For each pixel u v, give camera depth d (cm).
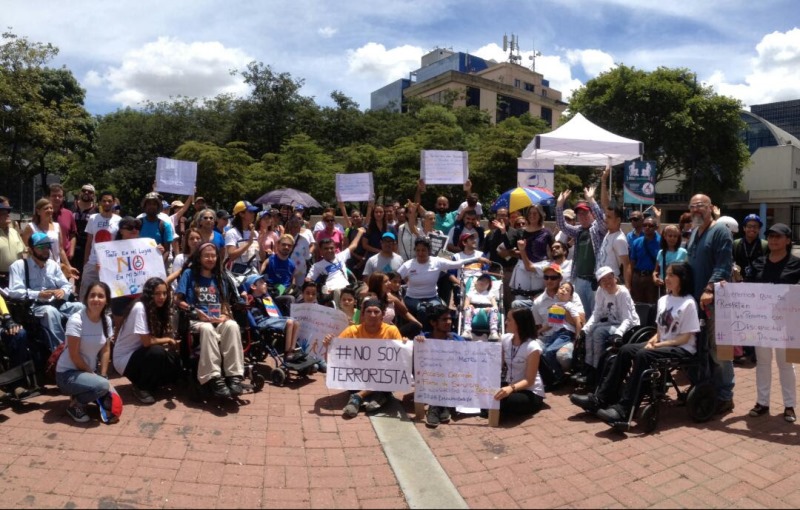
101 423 505
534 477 427
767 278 555
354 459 454
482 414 568
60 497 383
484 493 403
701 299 533
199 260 599
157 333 560
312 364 636
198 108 3447
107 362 532
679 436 504
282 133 3356
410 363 562
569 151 1061
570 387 651
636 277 766
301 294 769
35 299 592
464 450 477
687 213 835
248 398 586
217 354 553
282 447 472
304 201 1623
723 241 540
